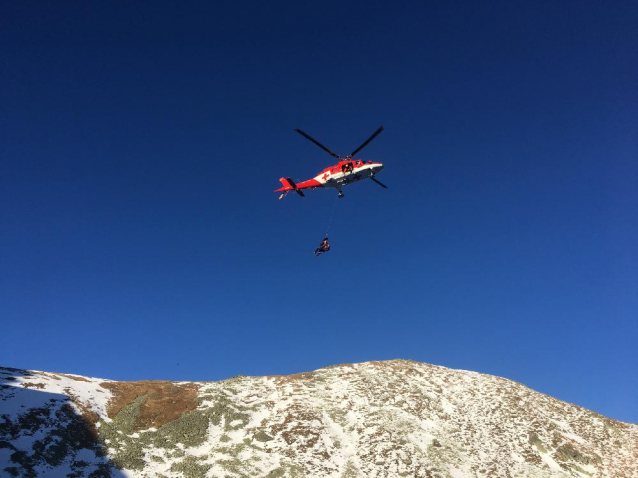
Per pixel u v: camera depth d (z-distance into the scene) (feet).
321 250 124.47
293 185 135.03
